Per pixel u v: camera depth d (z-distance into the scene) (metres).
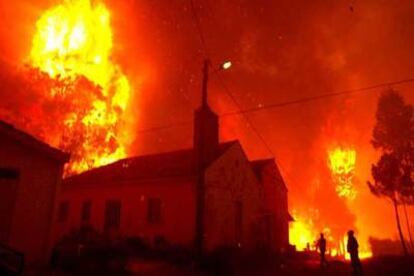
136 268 16.42
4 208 13.80
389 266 20.78
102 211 26.27
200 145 17.06
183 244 21.73
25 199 14.43
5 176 10.48
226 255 19.06
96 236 19.39
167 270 16.31
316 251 30.55
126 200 25.45
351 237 16.83
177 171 23.94
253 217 27.77
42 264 14.32
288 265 22.20
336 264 23.31
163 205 23.75
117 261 15.13
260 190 29.50
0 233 13.58
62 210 28.47
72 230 20.03
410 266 19.86
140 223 24.25
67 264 14.30
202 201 16.31
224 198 24.72
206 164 23.55
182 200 23.16
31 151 14.90
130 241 21.52
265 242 27.66
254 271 18.61
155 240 23.08
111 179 26.53
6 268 8.92
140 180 24.84
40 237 14.70
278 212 31.92
